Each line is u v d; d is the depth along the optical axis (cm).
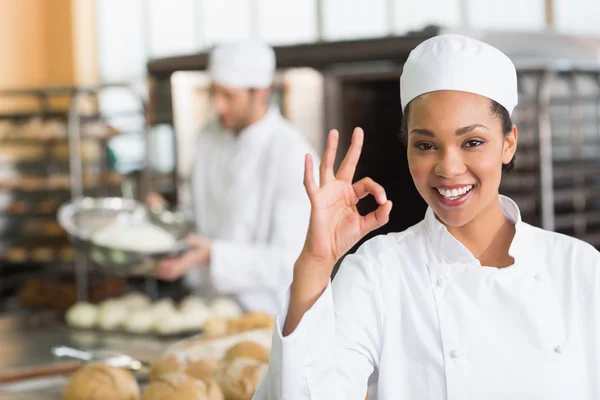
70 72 845
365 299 130
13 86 825
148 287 521
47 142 632
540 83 400
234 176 339
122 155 557
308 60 416
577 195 418
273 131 337
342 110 414
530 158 401
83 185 577
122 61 858
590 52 444
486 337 127
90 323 320
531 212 400
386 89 405
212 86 334
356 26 728
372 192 122
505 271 129
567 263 131
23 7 836
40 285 522
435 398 127
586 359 129
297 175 328
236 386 196
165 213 333
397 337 130
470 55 122
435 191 125
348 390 125
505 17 645
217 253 316
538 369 126
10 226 646
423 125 123
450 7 672
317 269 121
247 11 795
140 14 852
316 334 120
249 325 254
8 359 276
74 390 202
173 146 489
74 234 319
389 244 134
